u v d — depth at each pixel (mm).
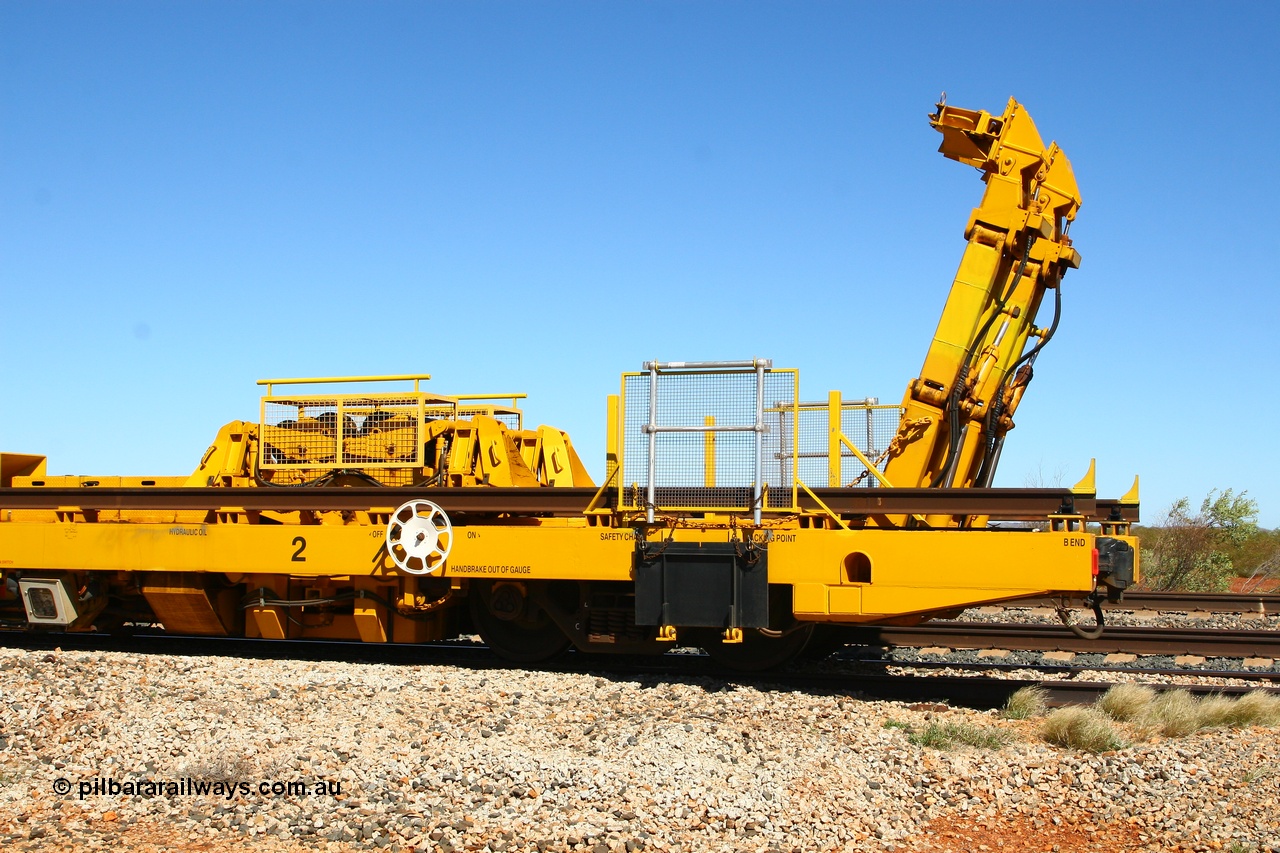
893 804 6293
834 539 9430
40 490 11672
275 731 7438
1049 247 10203
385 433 11273
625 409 9961
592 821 5758
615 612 10375
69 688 8562
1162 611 15898
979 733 7688
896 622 9836
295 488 10914
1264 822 5887
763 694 9125
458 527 10391
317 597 11258
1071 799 6402
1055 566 8930
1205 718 8289
